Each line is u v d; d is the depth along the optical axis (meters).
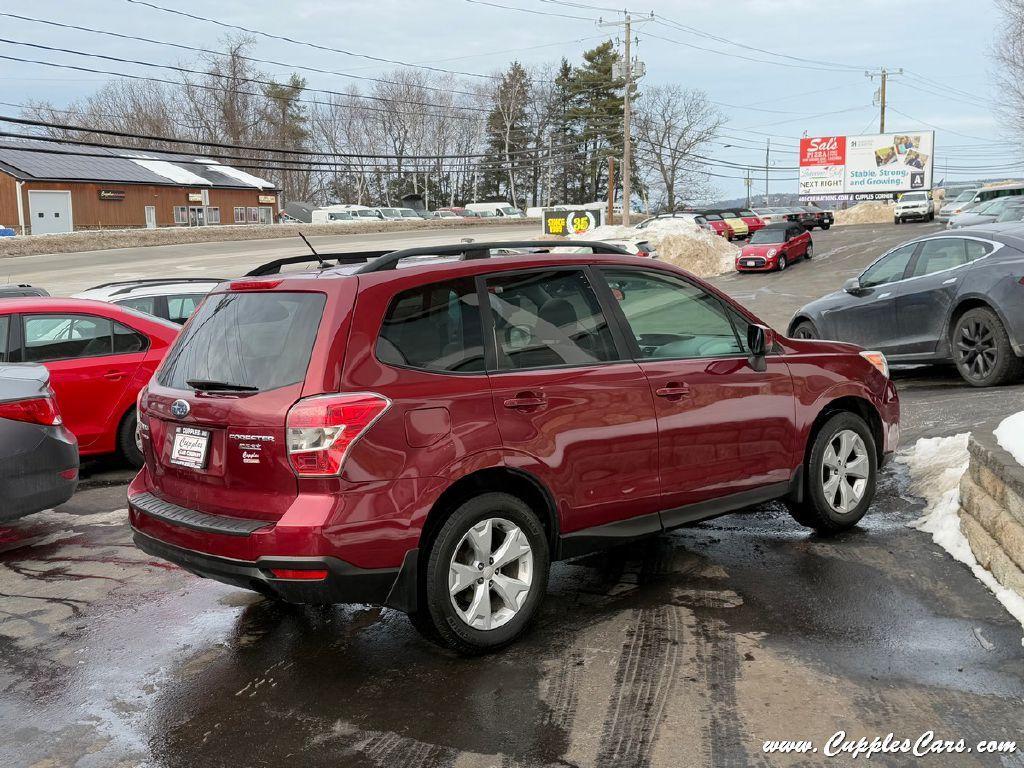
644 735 3.24
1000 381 9.53
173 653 4.18
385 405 3.68
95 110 91.50
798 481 5.12
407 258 4.22
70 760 3.26
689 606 4.42
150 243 51.88
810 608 4.31
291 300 3.96
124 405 8.22
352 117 100.12
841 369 5.36
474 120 104.00
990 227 10.04
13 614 4.76
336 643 4.23
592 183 105.38
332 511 3.57
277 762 3.19
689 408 4.61
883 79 85.56
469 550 3.96
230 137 91.19
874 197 82.62
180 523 3.92
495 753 3.17
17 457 5.76
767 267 35.62
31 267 40.34
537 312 4.30
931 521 5.42
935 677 3.57
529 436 4.05
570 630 4.21
